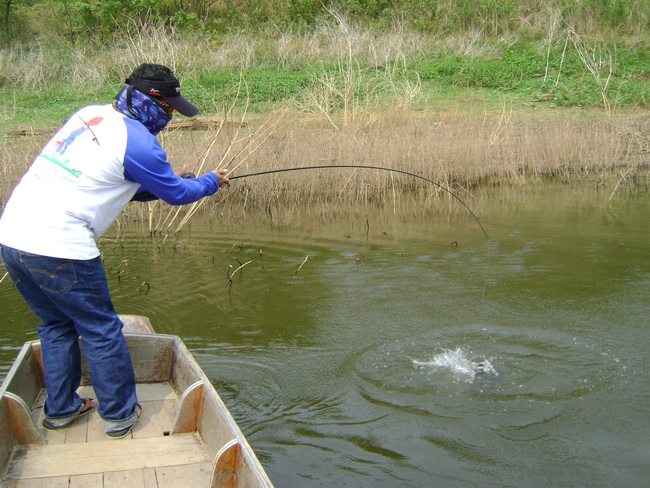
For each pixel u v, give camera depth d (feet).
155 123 11.16
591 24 65.21
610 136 40.16
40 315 11.02
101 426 11.39
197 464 10.24
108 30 59.98
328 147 34.58
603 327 17.80
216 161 32.27
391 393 14.76
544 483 11.66
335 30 63.82
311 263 24.03
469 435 13.12
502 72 57.16
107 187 10.35
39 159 10.50
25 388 11.85
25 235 10.05
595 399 14.29
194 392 11.06
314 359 16.47
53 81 56.08
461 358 16.29
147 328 14.60
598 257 23.72
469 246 25.54
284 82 52.75
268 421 13.75
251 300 20.49
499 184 36.88
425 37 64.34
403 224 29.22
